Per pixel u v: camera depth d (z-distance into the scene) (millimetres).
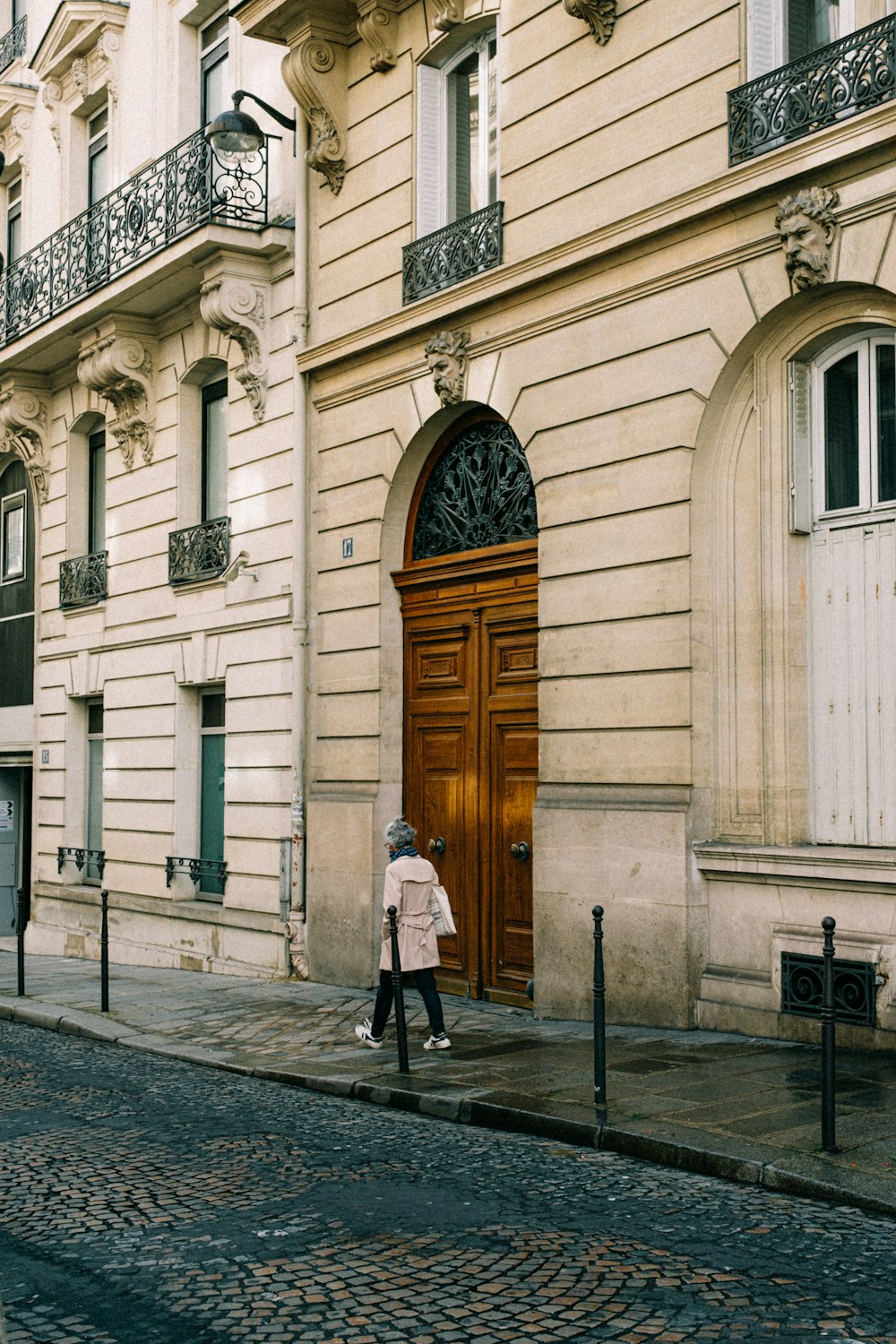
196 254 14820
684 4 10094
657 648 10172
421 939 9672
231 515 15594
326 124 13828
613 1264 5168
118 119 18547
